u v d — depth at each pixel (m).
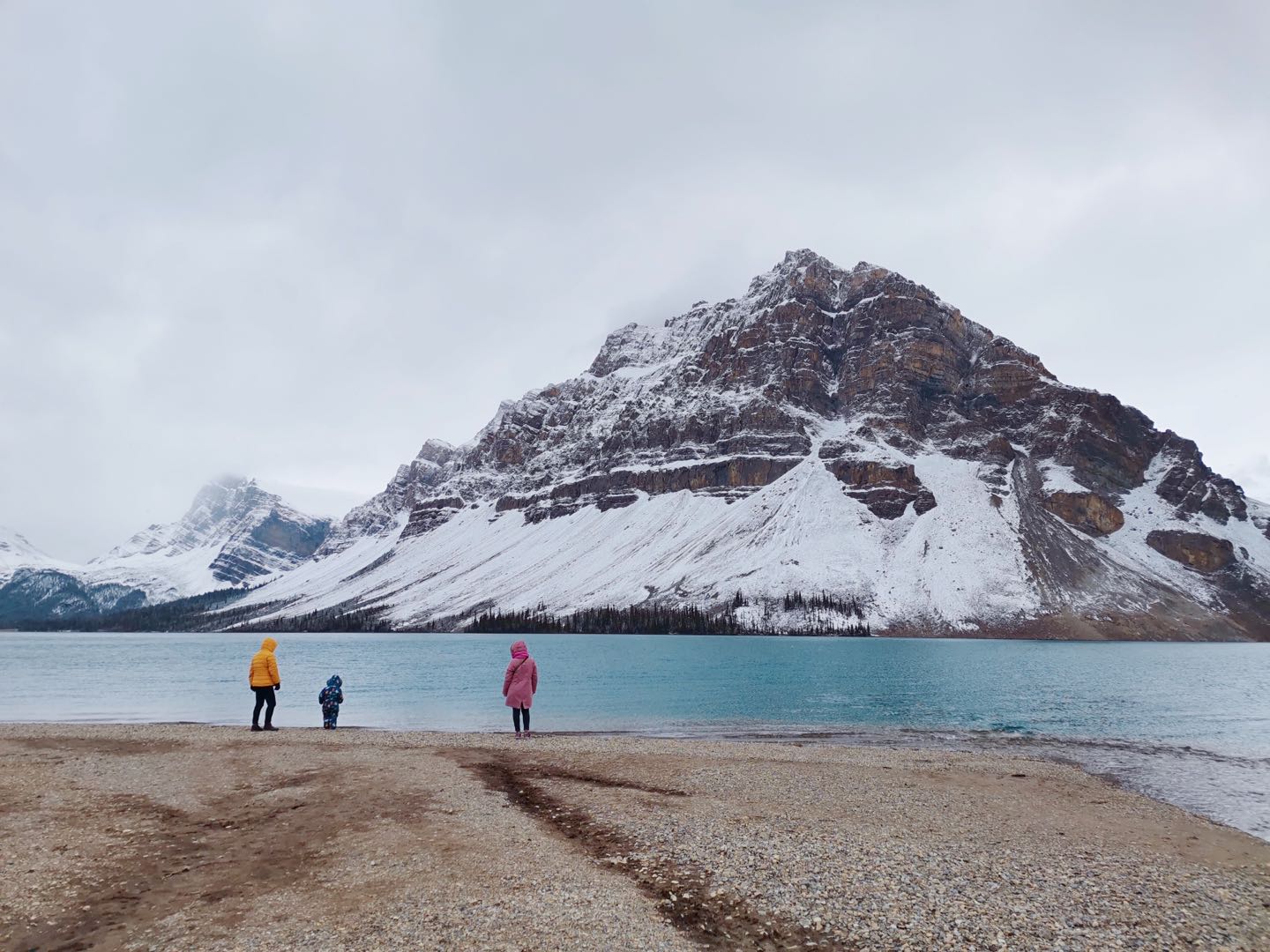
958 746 43.53
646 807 25.16
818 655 151.50
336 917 15.17
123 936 14.28
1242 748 43.16
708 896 16.78
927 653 158.25
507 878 17.58
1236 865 21.03
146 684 94.88
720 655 152.38
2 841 20.22
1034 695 75.75
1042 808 27.33
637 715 58.84
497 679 100.75
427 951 13.57
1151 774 35.12
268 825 22.12
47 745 37.31
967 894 17.41
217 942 13.97
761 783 30.05
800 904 16.48
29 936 14.27
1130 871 19.86
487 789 27.39
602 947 13.98
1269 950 15.05
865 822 24.12
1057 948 14.67
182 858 19.06
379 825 22.12
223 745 37.47
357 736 41.47
